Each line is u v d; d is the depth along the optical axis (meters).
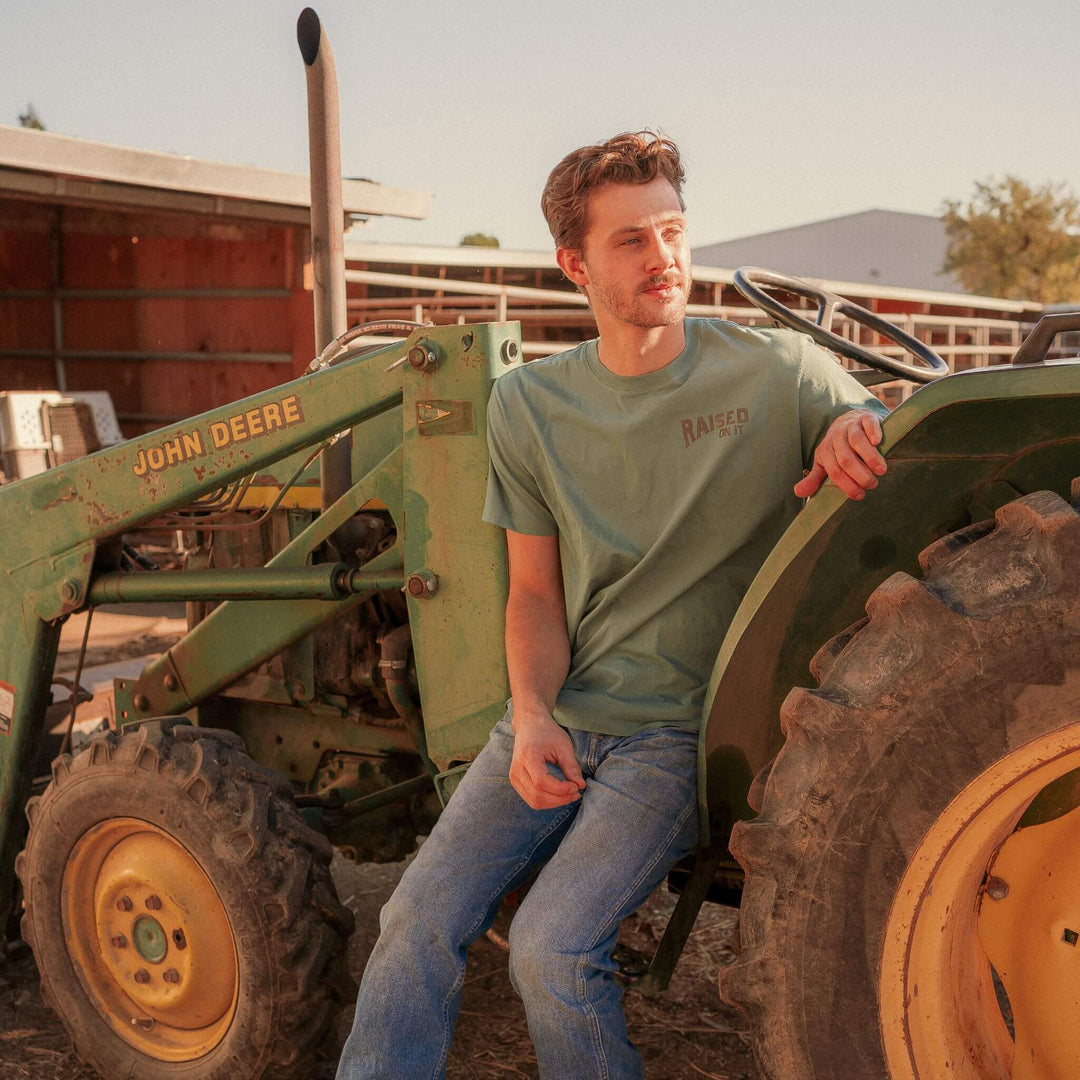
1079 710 1.26
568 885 1.62
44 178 6.20
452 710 2.03
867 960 1.38
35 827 2.29
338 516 2.28
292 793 2.21
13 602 2.48
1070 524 1.26
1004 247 35.47
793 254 55.03
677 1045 2.29
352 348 2.63
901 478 1.43
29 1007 2.60
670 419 1.70
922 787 1.33
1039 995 1.53
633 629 1.76
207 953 2.12
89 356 9.33
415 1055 1.64
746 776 1.68
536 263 8.23
